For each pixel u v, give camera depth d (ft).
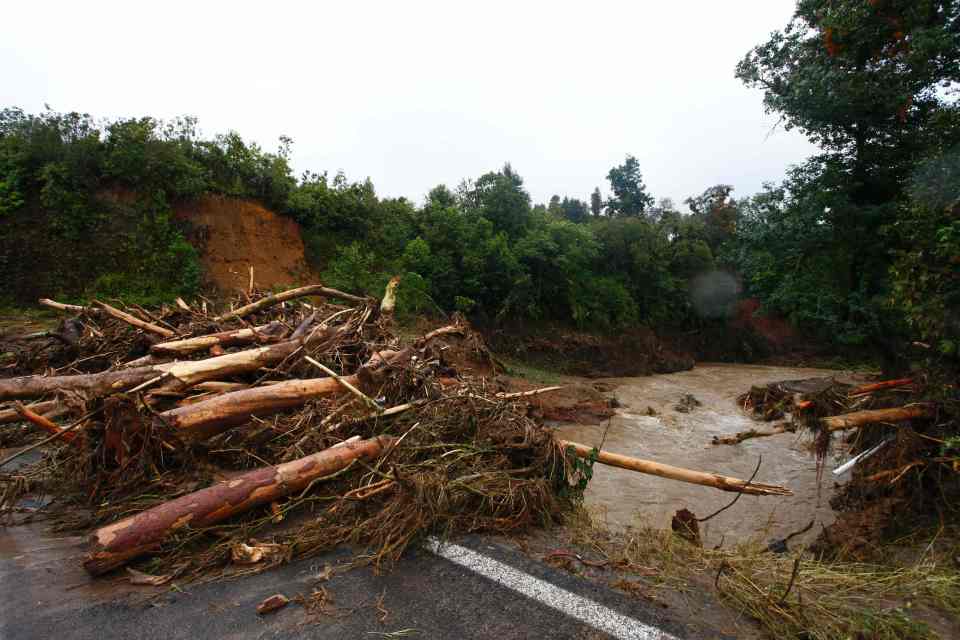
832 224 38.04
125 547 8.68
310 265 63.31
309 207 64.64
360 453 12.05
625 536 11.15
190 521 9.38
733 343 97.81
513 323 72.74
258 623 7.41
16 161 47.70
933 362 17.33
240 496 10.03
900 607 9.16
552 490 12.28
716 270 98.58
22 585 8.21
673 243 106.11
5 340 29.81
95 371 21.02
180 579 8.58
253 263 57.77
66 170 48.37
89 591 8.16
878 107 33.78
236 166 61.16
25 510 11.16
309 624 7.41
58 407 14.32
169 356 17.76
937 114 28.19
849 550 14.03
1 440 15.58
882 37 30.94
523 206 79.87
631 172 175.22
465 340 36.11
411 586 8.49
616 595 8.34
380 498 10.96
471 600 8.11
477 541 10.14
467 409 14.06
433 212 71.92
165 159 53.11
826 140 38.04
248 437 13.35
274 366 16.97
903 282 18.53
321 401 15.01
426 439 12.94
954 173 25.08
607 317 83.20
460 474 11.75
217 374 15.20
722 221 112.57
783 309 44.11
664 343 93.81
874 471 16.93
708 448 31.60
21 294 44.45
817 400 18.66
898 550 13.82
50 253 46.47
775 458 29.14
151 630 7.20
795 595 8.71
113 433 11.25
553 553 9.75
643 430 36.86
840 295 37.37
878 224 35.24
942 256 17.21
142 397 11.78
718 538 17.54
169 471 11.84
